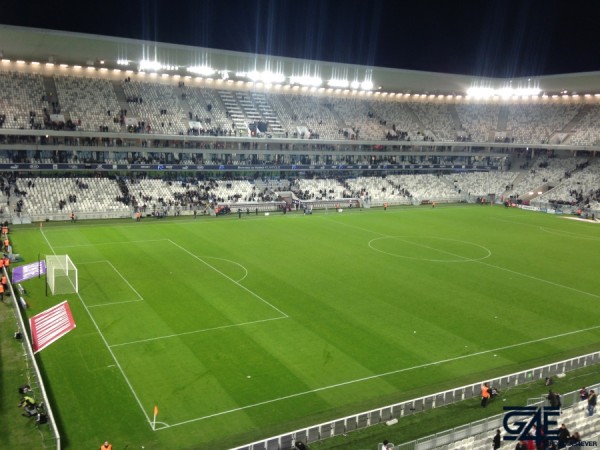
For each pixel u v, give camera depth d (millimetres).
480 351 31469
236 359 29062
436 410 24953
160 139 80562
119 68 87750
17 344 29688
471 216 82000
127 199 73188
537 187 98812
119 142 78562
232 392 25625
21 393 24391
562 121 105062
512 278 46844
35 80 80938
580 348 32500
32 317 33719
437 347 31750
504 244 61094
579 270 50094
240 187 84875
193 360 28719
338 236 62781
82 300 37250
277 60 81500
